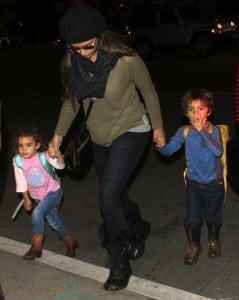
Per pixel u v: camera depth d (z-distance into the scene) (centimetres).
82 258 472
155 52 2081
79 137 431
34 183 447
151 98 400
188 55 2017
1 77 1984
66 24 366
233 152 425
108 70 379
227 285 409
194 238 441
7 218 575
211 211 435
